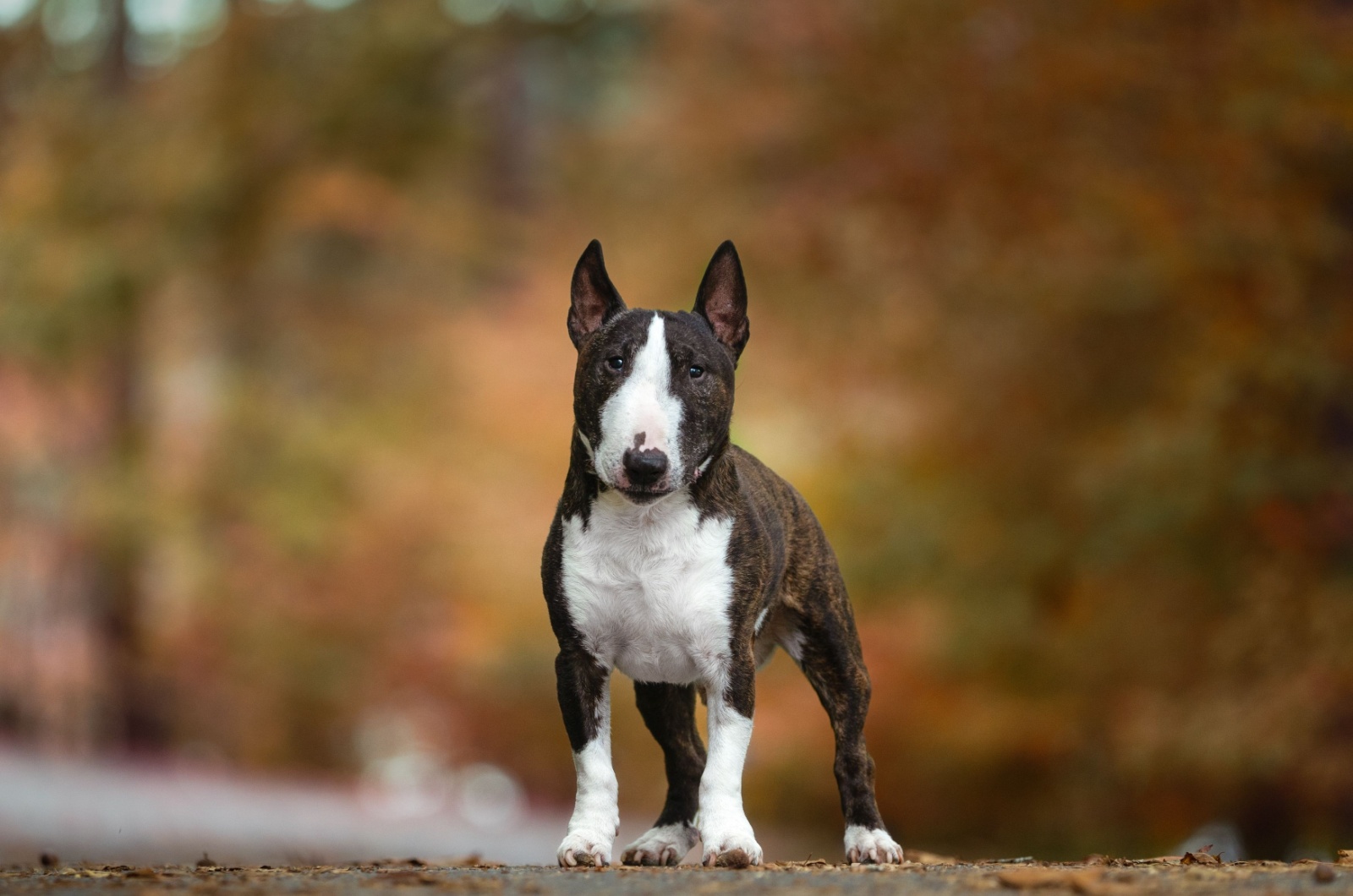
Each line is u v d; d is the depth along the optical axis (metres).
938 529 17.34
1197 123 14.92
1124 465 15.20
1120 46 15.02
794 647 6.47
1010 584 16.91
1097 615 16.20
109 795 17.59
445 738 27.19
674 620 5.86
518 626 25.80
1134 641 15.87
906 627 17.83
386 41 27.45
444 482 26.56
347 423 27.53
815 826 20.17
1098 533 15.70
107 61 27.11
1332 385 14.47
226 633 25.52
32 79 26.72
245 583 25.50
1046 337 16.94
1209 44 14.71
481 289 31.20
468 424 27.19
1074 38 15.48
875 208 17.28
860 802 6.31
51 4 26.41
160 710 25.72
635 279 21.89
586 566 5.90
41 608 25.11
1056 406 17.19
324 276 30.81
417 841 15.70
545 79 38.12
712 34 20.69
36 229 24.67
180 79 26.86
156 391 27.03
